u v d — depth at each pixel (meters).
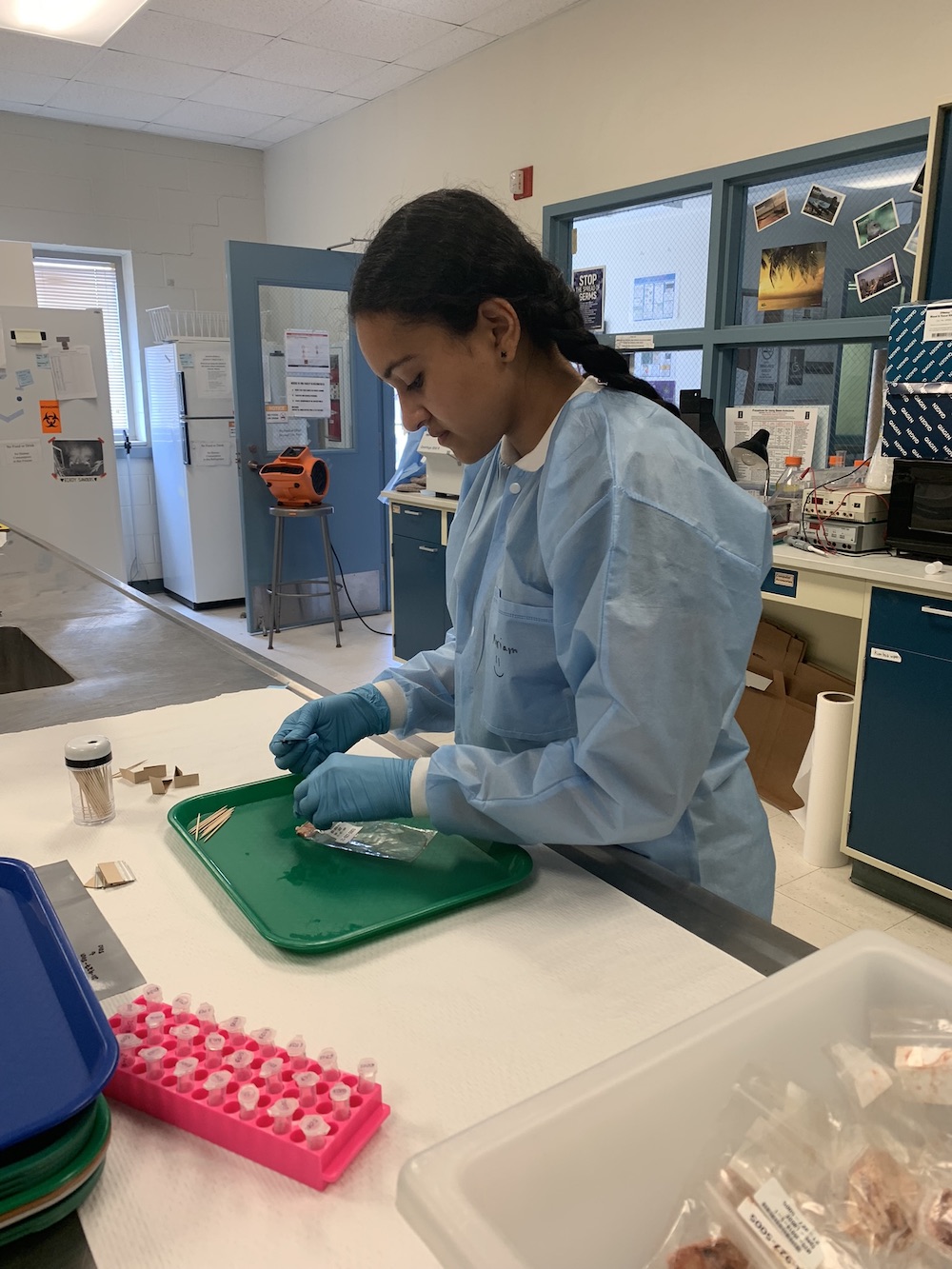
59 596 1.99
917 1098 0.44
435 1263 0.43
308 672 4.13
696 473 0.80
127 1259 0.44
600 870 0.82
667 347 3.44
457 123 4.23
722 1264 0.38
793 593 2.35
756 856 1.01
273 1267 0.43
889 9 2.64
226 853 0.84
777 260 3.09
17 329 4.15
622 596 0.75
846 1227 0.39
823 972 0.49
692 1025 0.45
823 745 2.36
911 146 2.68
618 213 3.66
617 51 3.45
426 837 0.89
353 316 0.79
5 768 1.02
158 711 1.21
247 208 5.71
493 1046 0.58
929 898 2.17
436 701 1.15
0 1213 0.43
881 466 2.40
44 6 2.59
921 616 2.05
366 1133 0.50
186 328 5.51
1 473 4.23
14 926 0.62
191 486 5.09
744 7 3.00
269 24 3.75
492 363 0.81
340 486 4.92
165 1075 0.53
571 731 0.95
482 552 1.02
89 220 5.17
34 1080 0.48
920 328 2.16
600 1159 0.40
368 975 0.66
